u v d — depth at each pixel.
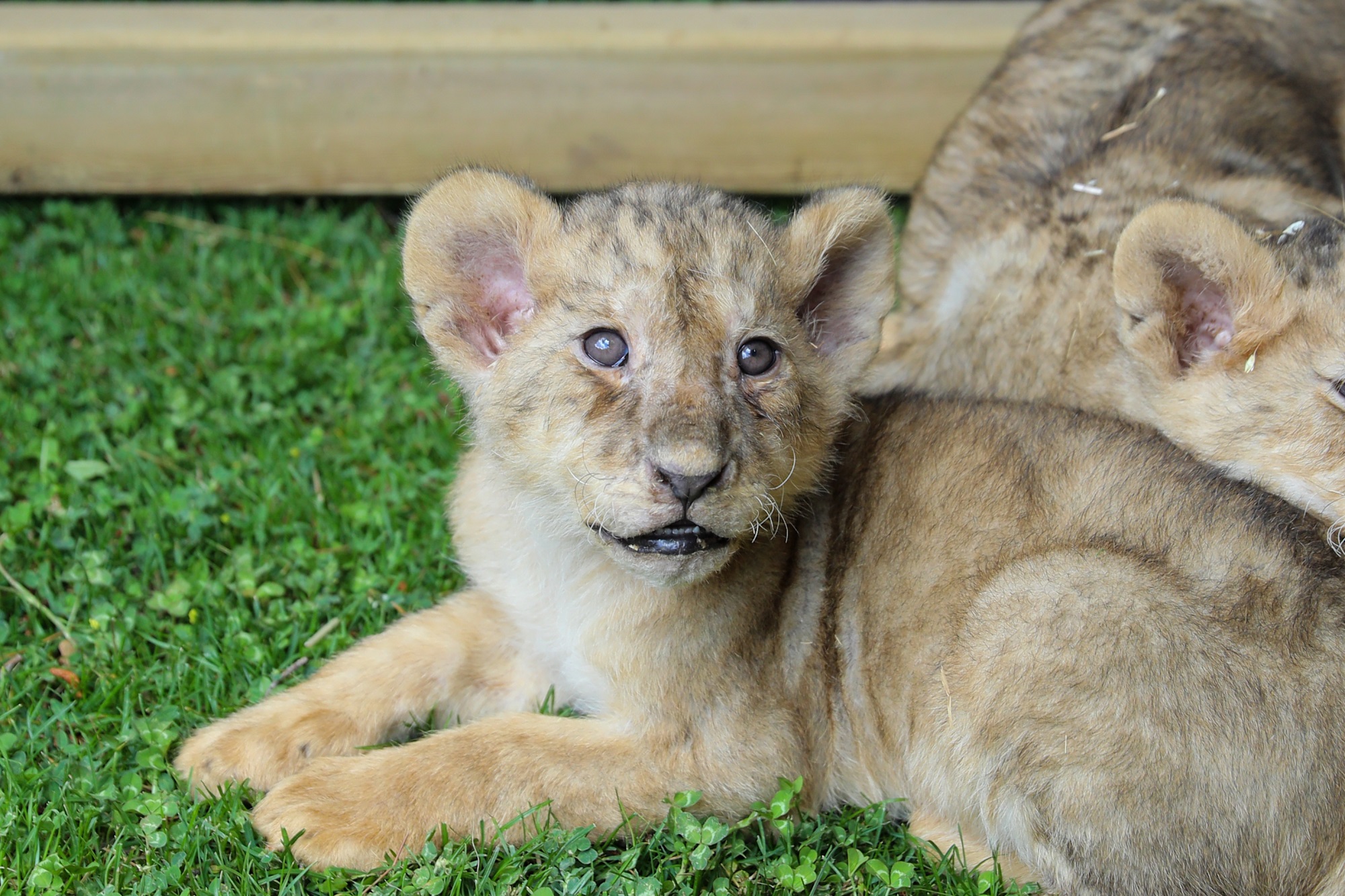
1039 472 4.27
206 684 4.45
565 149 7.21
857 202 4.37
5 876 3.73
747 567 4.26
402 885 3.76
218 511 5.23
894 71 7.17
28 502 5.09
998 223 5.94
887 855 4.12
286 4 7.39
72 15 7.09
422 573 4.99
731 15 7.36
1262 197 5.55
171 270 6.75
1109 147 6.01
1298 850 3.78
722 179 7.32
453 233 4.18
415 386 6.02
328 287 6.73
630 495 3.67
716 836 3.94
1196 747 3.77
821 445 4.27
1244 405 4.77
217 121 7.04
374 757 4.10
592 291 3.91
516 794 4.01
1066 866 3.93
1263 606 3.87
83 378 5.89
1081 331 5.33
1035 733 3.93
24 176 7.02
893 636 4.28
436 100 7.08
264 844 3.91
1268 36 6.43
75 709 4.32
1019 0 7.61
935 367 5.59
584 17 7.28
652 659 4.18
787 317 4.14
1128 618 3.88
